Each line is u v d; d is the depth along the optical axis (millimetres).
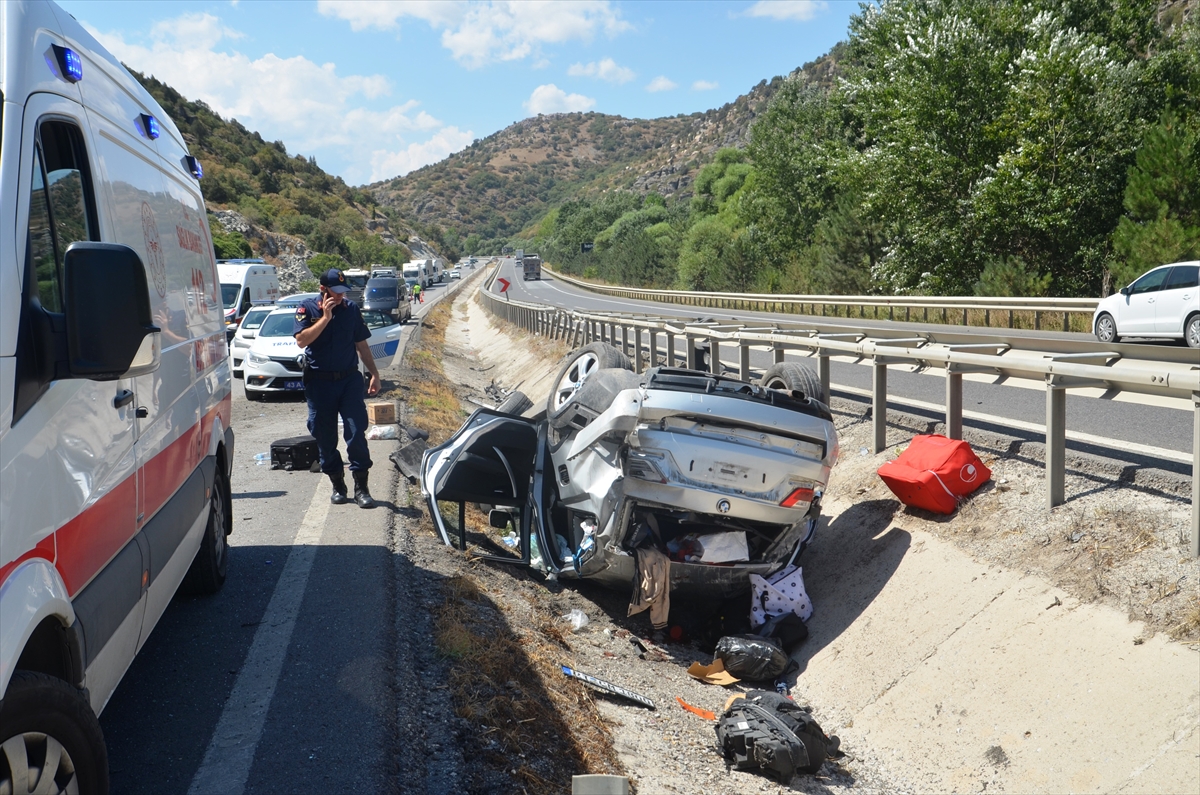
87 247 2547
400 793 3543
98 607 2900
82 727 2512
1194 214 24000
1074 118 28594
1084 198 28531
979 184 29531
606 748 4559
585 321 21828
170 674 4473
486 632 5430
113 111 3781
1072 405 9188
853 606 6402
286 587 5777
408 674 4586
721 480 6102
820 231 45875
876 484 7594
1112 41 33719
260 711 4070
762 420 6062
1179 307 15867
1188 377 4777
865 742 5238
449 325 53719
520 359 29000
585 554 6676
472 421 7953
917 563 6250
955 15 32188
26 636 2248
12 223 2449
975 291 27844
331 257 106250
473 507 8758
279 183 139250
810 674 6121
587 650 6141
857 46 46000
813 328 10211
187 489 4535
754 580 6539
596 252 134500
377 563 6262
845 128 50656
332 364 7652
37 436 2477
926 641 5574
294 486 8805
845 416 9586
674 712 5461
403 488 8797
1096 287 28672
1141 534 5180
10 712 2180
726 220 84312
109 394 3166
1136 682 4309
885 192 33062
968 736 4785
